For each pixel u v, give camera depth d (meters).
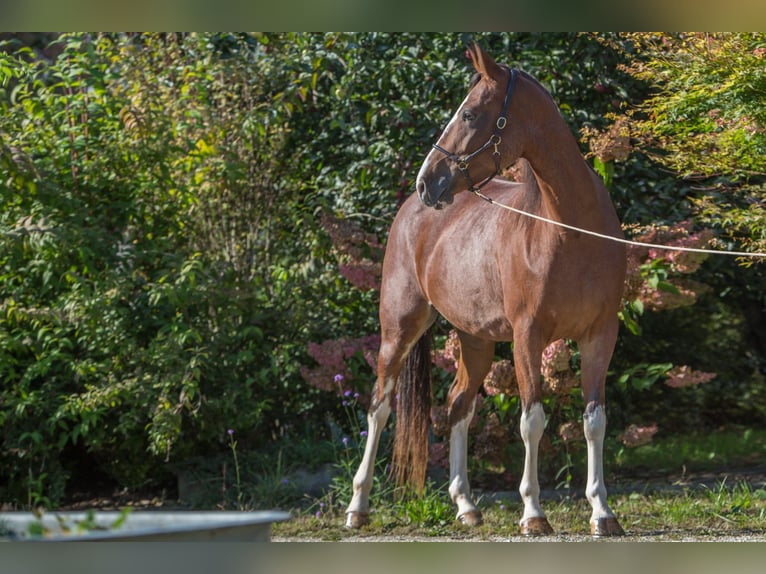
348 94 7.48
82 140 6.87
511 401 6.60
